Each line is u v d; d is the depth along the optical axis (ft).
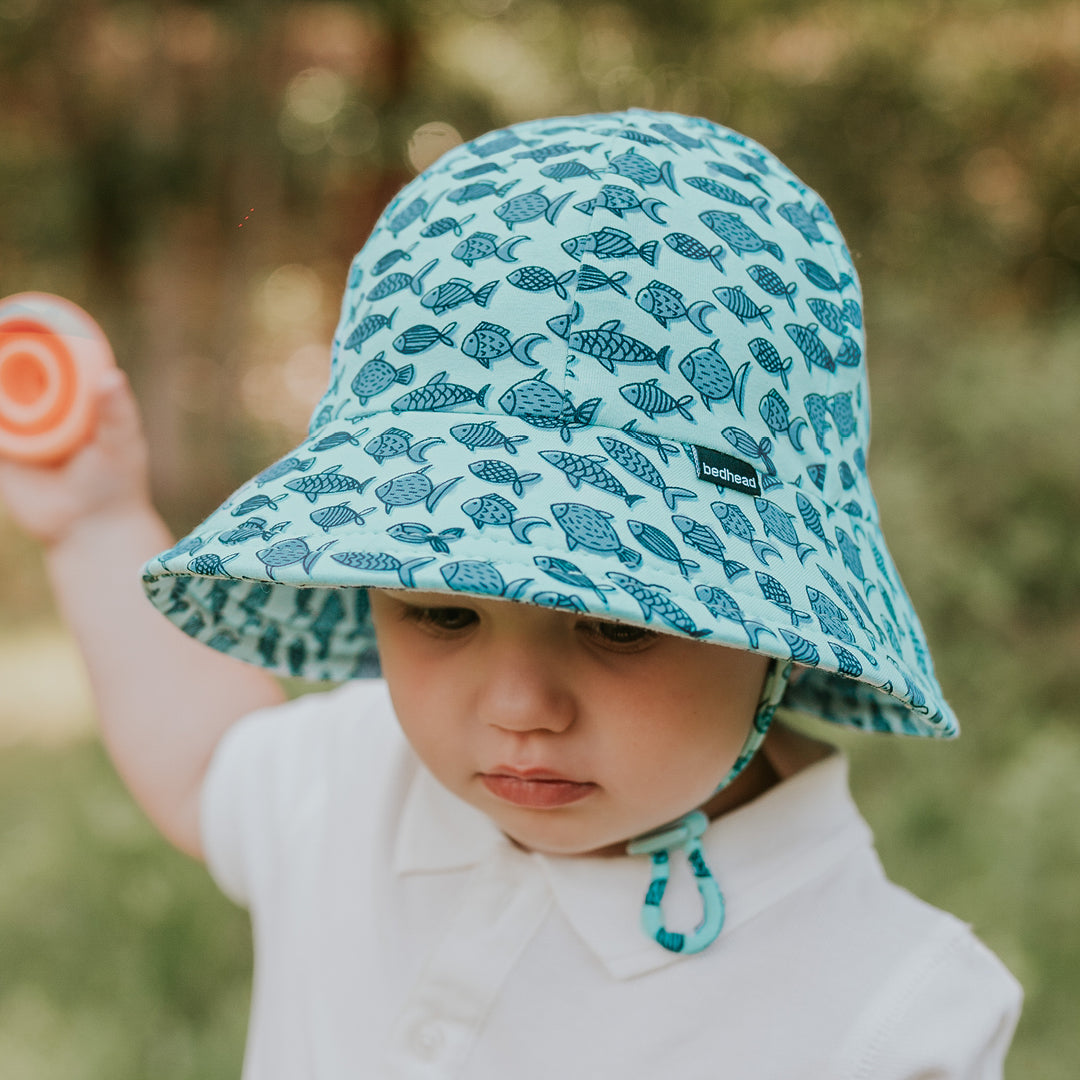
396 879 3.51
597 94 24.07
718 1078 2.91
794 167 20.77
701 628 2.41
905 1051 2.85
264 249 26.99
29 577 19.94
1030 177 20.59
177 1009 6.88
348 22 24.48
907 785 8.41
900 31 20.40
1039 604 10.98
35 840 8.45
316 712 4.21
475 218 2.91
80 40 23.63
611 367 2.71
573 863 3.20
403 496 2.62
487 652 2.78
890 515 10.30
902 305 12.81
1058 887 7.22
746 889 3.11
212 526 2.86
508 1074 3.06
